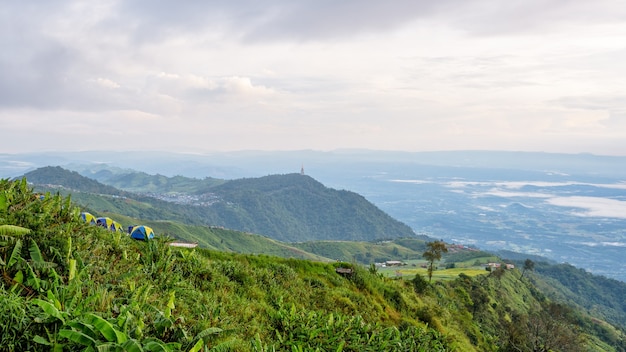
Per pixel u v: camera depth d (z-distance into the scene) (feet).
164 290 32.40
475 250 597.93
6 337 16.38
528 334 128.88
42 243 25.59
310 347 34.81
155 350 18.28
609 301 496.64
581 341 129.80
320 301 56.80
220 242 578.66
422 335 59.26
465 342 83.51
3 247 22.76
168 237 47.55
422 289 119.34
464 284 211.41
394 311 74.18
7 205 26.96
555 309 213.46
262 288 50.55
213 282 42.68
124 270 31.14
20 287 20.71
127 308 21.62
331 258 622.54
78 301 20.65
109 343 16.81
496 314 188.44
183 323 26.12
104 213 515.09
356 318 49.37
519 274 392.68
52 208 31.48
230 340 25.14
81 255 27.63
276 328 38.37
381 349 41.70
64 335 16.43
